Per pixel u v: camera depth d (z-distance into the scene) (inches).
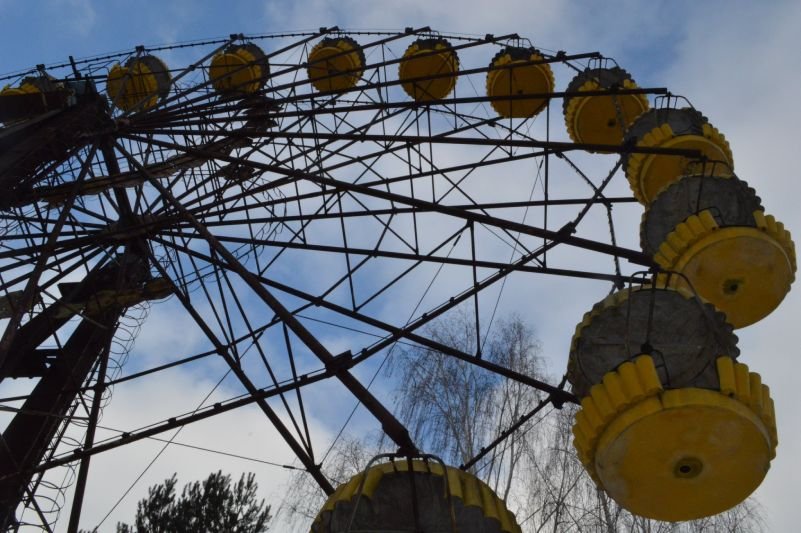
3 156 481.4
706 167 484.4
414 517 262.8
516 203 544.7
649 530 586.9
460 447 620.7
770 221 412.5
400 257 470.3
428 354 697.0
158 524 697.0
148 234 544.1
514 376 387.2
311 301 450.9
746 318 418.3
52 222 554.6
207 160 604.7
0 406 418.6
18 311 397.7
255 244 520.4
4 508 414.3
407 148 601.0
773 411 292.4
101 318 521.7
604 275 421.4
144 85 778.2
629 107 698.8
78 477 447.5
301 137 516.7
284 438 378.3
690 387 290.5
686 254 403.2
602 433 293.1
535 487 619.5
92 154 518.3
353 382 315.0
